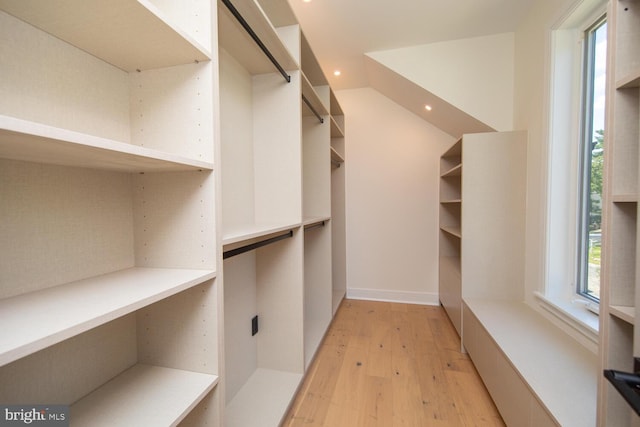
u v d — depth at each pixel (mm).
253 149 1803
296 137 1747
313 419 1533
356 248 3531
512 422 1341
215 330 931
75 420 734
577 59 1741
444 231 3221
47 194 737
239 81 1655
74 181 801
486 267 2207
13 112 657
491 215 2191
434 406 1629
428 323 2789
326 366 2039
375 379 1884
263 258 1838
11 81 655
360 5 2051
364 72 3078
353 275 3545
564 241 1835
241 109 1675
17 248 676
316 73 2393
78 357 813
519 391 1270
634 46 831
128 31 738
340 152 3400
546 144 1851
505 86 2422
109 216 900
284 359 1835
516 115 2336
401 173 3377
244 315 1714
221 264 947
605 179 880
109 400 815
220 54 1479
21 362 688
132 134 965
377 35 2418
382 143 3412
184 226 938
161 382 899
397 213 3404
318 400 1678
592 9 1586
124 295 679
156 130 946
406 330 2637
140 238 973
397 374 1939
